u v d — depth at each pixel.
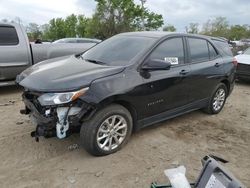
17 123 5.00
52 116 3.56
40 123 3.62
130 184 3.44
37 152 4.05
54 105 3.49
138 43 4.58
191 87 5.11
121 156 4.03
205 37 5.71
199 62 5.30
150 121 4.52
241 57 10.33
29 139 4.41
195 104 5.38
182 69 4.85
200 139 4.77
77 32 47.59
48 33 49.31
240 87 9.75
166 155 4.16
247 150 4.51
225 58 6.05
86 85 3.61
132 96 4.03
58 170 3.64
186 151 4.32
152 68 4.12
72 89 3.52
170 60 4.68
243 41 37.34
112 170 3.69
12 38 6.87
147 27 37.31
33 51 7.19
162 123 5.34
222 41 6.31
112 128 3.97
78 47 7.96
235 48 18.27
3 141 4.32
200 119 5.73
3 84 6.83
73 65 4.21
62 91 3.49
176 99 4.86
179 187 2.63
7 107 5.93
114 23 35.19
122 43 4.76
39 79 3.77
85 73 3.81
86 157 3.96
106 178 3.53
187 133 4.98
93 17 36.16
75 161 3.85
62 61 4.56
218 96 6.03
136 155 4.09
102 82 3.74
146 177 3.60
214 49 5.83
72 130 3.72
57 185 3.36
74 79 3.63
